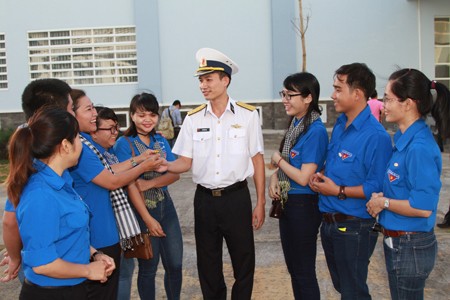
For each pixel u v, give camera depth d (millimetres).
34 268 1946
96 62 14836
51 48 14859
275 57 14188
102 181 2576
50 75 14938
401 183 2355
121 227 2799
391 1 13867
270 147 12695
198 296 3859
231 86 14500
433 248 2371
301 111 3029
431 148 2285
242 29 14312
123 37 14742
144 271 3191
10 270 2432
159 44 14547
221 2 14297
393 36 13938
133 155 3201
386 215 2434
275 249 4914
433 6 13742
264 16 14227
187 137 3195
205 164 3092
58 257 1980
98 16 14656
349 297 2760
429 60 13922
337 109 2768
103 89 14844
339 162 2742
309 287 3062
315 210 3053
